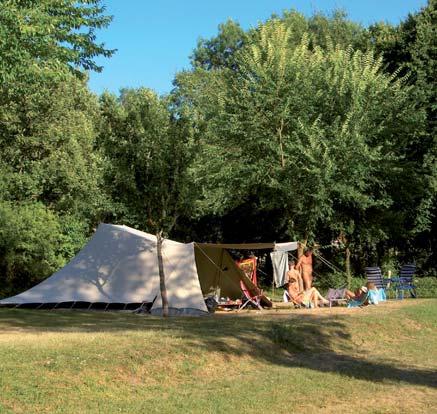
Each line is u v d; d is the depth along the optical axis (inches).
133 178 613.6
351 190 812.6
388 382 359.3
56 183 1055.6
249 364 399.2
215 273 773.9
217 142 900.6
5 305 717.3
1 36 428.8
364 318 552.1
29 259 948.0
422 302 712.4
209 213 1090.1
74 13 491.5
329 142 808.9
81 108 1141.1
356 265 1074.7
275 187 839.1
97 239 756.0
